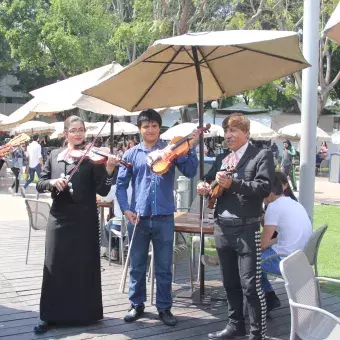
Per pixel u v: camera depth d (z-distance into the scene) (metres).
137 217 3.80
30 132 19.67
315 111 5.12
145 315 4.11
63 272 3.69
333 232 8.59
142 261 3.96
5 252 6.25
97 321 3.94
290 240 3.87
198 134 3.71
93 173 3.68
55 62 22.42
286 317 4.17
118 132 14.19
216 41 3.17
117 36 15.27
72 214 3.66
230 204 3.38
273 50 3.67
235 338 3.60
